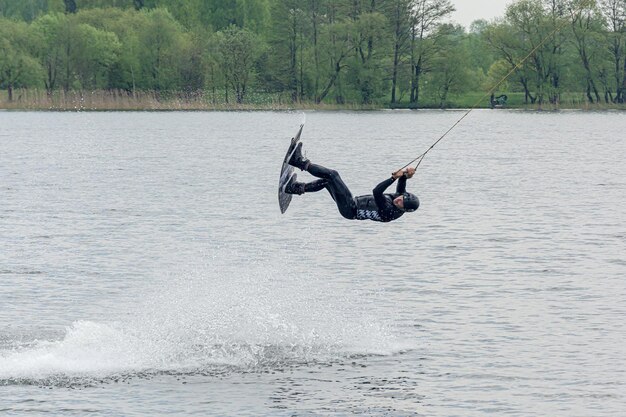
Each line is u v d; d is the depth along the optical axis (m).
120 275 46.94
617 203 75.06
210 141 158.62
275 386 30.92
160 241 56.62
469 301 41.56
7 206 72.12
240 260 51.47
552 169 108.00
